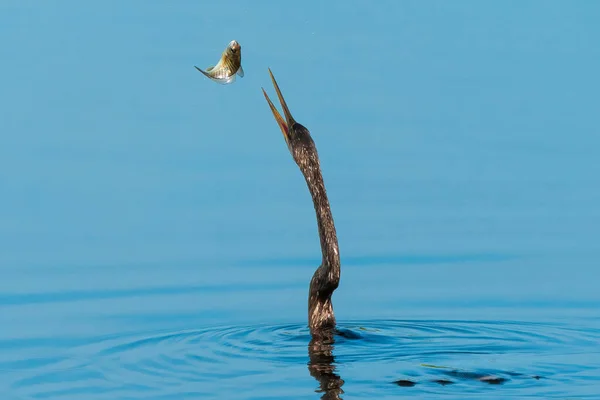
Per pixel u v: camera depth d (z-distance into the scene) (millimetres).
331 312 22953
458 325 23188
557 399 17453
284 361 20234
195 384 19000
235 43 22906
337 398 17750
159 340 22516
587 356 20188
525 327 23031
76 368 20594
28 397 18781
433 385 18266
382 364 19750
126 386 19156
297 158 22578
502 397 17578
